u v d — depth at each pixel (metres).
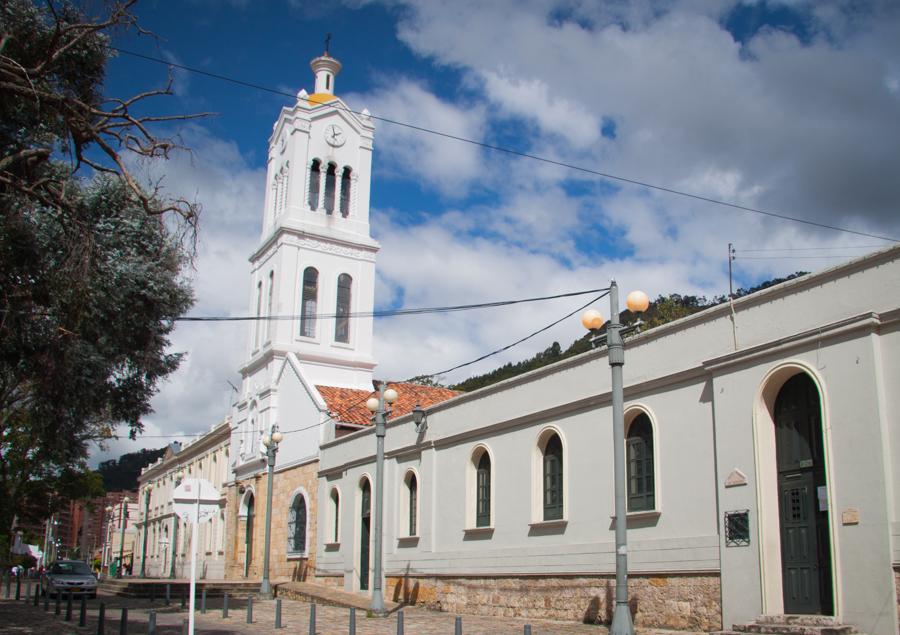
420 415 27.27
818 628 13.79
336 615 23.34
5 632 18.38
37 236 15.84
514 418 23.20
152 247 19.92
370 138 45.00
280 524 37.84
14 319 16.59
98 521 153.00
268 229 44.16
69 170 16.47
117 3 13.79
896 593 13.54
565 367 21.78
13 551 57.31
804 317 15.80
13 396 25.89
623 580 14.21
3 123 15.38
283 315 40.94
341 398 37.62
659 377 18.69
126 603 29.27
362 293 43.03
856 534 14.22
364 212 44.19
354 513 31.34
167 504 67.38
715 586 16.73
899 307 14.20
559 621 20.34
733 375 16.92
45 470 41.81
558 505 21.72
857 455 14.41
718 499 16.86
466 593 24.20
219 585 33.88
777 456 16.19
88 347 19.72
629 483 19.53
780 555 15.74
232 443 44.88
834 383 14.97
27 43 15.24
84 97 16.23
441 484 26.39
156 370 22.88
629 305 14.87
